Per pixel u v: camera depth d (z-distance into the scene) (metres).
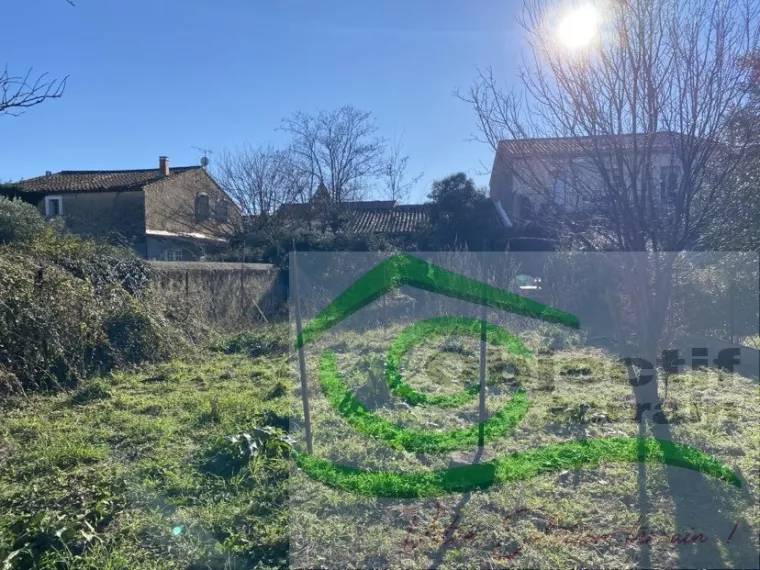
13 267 7.47
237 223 23.75
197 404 6.44
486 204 19.23
